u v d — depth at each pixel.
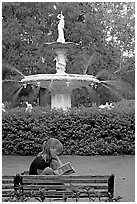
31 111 16.75
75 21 28.59
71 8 28.19
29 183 7.42
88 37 28.42
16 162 14.45
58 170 8.15
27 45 28.31
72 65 27.98
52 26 28.73
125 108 16.86
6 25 27.92
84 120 16.61
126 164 14.07
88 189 7.31
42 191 7.24
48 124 16.52
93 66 28.59
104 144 16.45
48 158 8.45
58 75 17.47
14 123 16.47
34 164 8.42
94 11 29.72
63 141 16.53
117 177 11.68
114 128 16.59
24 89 28.42
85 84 18.20
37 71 27.98
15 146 16.41
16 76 27.92
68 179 7.38
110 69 29.38
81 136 16.53
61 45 18.06
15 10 28.16
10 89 28.22
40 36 28.16
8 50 27.94
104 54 29.27
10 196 7.29
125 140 16.56
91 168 13.18
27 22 28.19
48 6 28.31
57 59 18.42
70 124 16.56
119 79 29.61
